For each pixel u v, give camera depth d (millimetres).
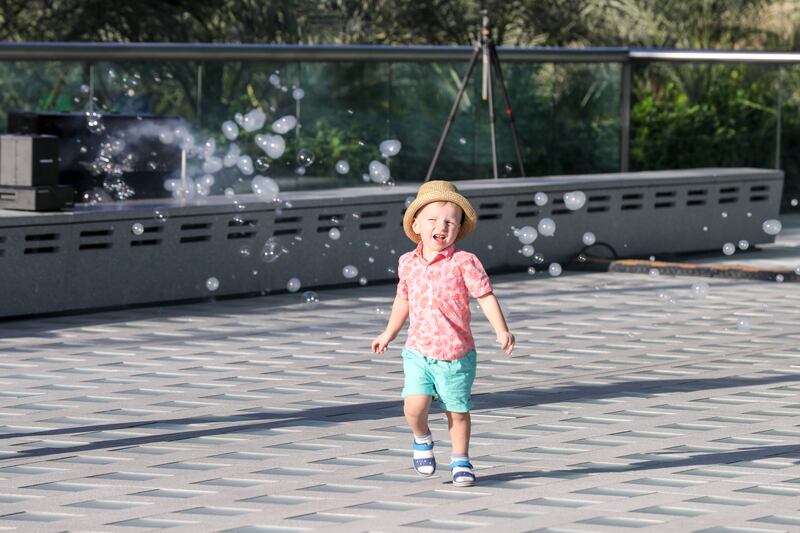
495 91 23922
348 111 22578
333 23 33062
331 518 7219
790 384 10883
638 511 7359
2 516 7246
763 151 25141
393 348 12398
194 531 6977
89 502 7535
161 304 14719
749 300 15398
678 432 9234
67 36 29797
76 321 13641
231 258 15234
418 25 33438
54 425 9398
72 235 13891
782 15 34031
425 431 7871
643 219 19047
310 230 15891
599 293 15883
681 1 34125
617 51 24484
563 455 8602
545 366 11594
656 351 12320
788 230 22750
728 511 7359
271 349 12273
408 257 7785
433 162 19891
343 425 9430
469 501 7539
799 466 8336
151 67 20188
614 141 25047
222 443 8914
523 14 33938
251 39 31953
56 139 14047
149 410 9875
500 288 16281
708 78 25391
